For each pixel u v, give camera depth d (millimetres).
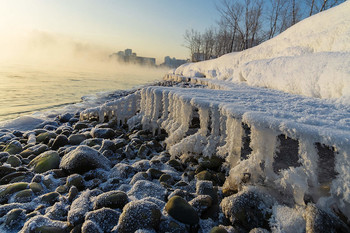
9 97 12289
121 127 5465
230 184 2254
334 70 4480
